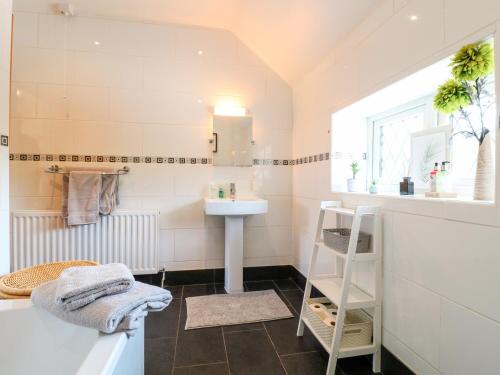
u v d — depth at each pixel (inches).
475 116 53.4
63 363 40.8
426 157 63.2
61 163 95.4
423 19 50.5
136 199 100.7
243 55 107.7
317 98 92.0
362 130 84.0
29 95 93.5
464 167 56.0
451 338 43.9
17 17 92.4
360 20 68.0
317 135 92.0
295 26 82.8
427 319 48.5
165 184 102.7
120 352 34.1
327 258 83.8
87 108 97.0
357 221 57.5
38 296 40.6
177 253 104.5
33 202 94.0
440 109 50.6
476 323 40.0
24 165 93.4
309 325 66.7
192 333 72.9
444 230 45.3
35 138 94.0
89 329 40.2
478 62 40.9
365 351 57.7
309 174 97.8
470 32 41.9
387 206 58.6
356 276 68.2
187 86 103.6
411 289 52.1
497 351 37.2
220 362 61.9
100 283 37.9
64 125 95.6
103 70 97.8
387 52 59.8
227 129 106.0
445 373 45.0
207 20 99.9
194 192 104.7
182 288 101.5
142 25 100.3
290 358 63.5
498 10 37.9
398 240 55.4
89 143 97.1
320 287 66.5
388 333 57.8
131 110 99.8
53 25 94.5
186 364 61.2
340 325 55.9
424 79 55.6
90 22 96.8
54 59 94.7
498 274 37.1
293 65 100.2
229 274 97.6
